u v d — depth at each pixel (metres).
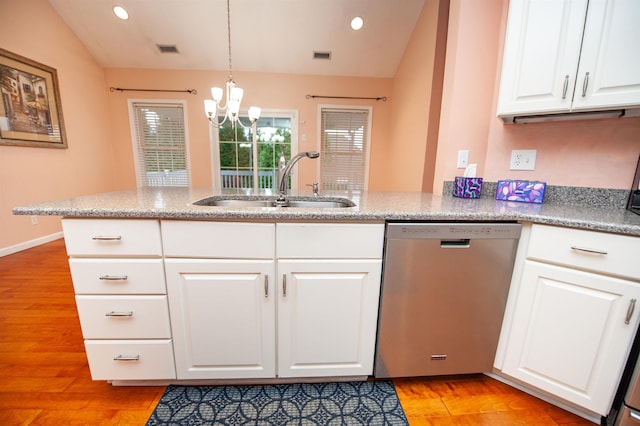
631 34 1.03
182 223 1.01
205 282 1.05
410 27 3.34
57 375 1.27
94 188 3.86
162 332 1.09
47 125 3.13
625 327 0.93
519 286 1.12
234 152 4.41
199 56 3.83
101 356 1.10
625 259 0.91
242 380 1.22
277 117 4.33
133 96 4.10
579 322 1.00
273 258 1.05
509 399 1.19
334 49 3.71
